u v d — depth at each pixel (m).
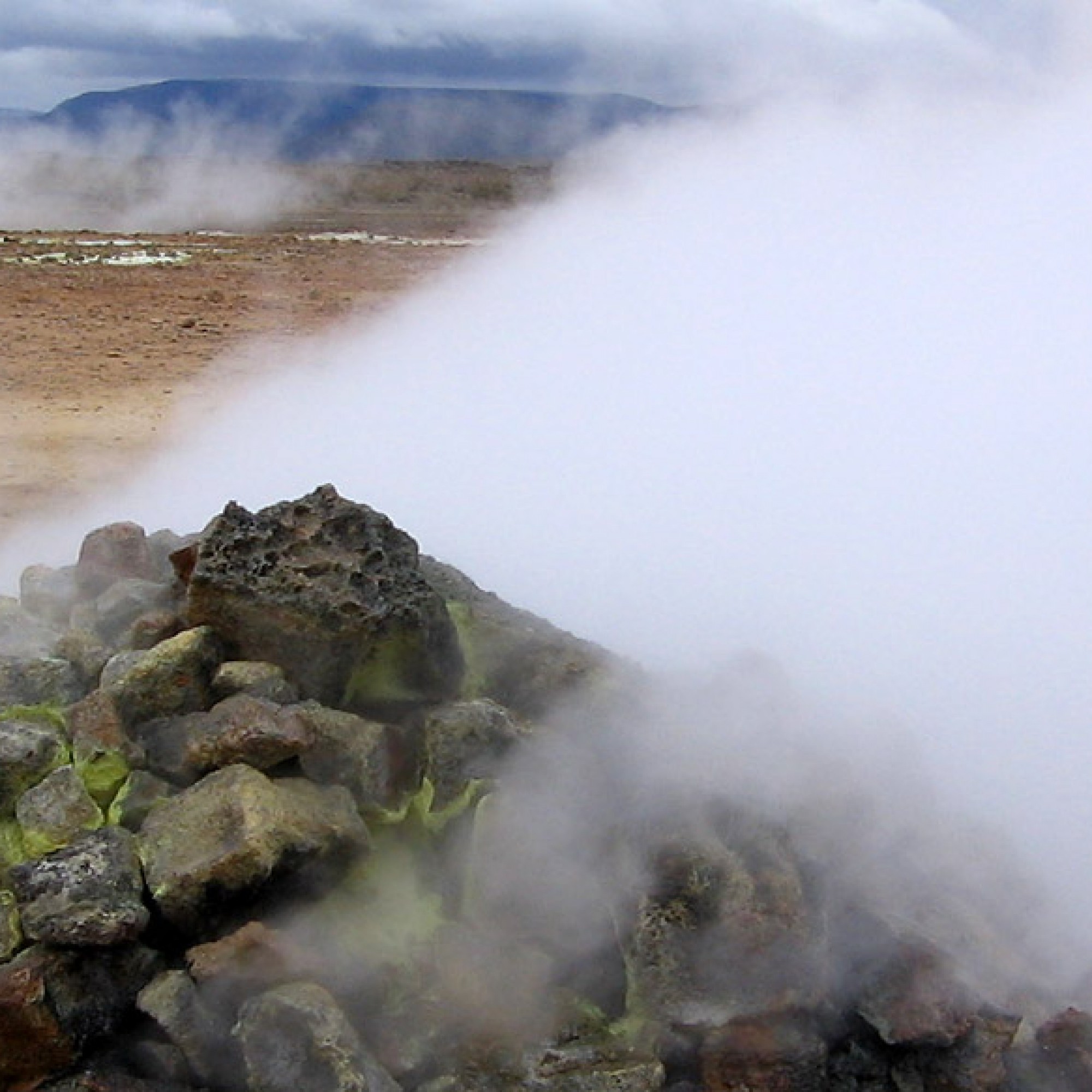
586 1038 4.50
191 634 5.21
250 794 4.61
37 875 4.47
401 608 5.16
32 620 5.86
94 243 25.25
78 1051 4.34
